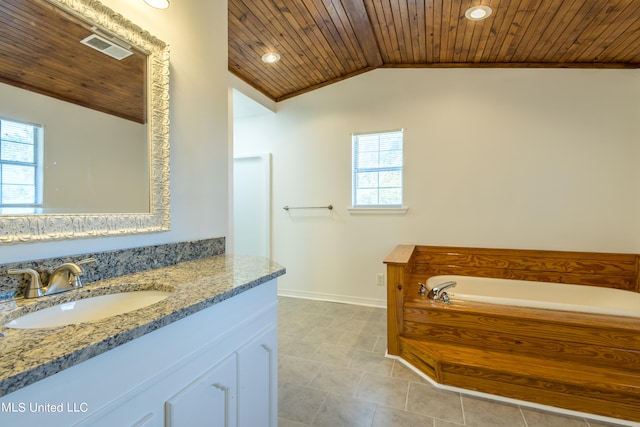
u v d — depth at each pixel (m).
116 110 1.23
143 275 1.21
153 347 0.77
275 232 3.81
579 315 1.93
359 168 3.46
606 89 2.68
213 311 0.98
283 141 3.74
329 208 3.55
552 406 1.70
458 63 3.04
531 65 2.85
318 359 2.23
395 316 2.23
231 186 2.74
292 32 2.47
